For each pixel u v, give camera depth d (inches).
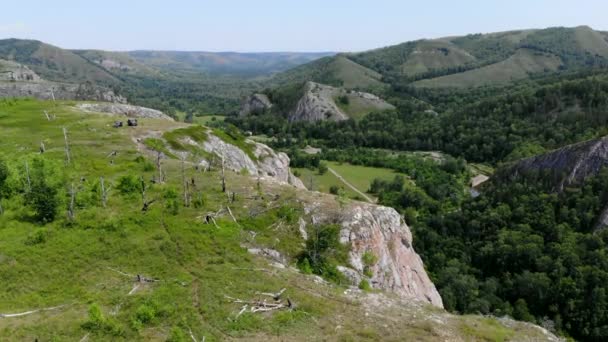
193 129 2787.9
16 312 905.5
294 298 1041.5
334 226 1453.0
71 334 839.1
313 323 956.6
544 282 2866.6
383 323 981.8
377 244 1513.3
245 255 1233.4
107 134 2491.4
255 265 1187.9
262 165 3110.2
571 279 2819.9
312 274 1243.8
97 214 1370.6
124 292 999.6
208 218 1390.3
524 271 3073.3
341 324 960.9
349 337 903.7
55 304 945.5
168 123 2962.6
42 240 1186.0
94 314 857.5
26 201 1417.3
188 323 910.4
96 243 1192.8
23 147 2185.0
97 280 1043.3
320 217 1517.0
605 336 2512.3
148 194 1583.4
